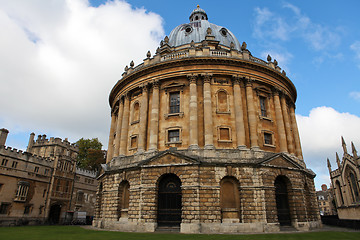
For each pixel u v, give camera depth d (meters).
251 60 36.16
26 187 50.72
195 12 55.53
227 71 33.72
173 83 34.41
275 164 29.81
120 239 19.38
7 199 47.12
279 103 35.97
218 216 26.56
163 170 28.97
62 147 65.12
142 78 36.31
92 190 69.00
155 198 28.50
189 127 31.56
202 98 32.91
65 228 34.69
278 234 23.55
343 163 62.56
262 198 27.58
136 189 29.78
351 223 32.59
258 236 21.80
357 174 57.81
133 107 37.59
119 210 31.83
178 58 33.75
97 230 29.62
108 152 42.09
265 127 33.84
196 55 34.69
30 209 51.53
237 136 31.20
